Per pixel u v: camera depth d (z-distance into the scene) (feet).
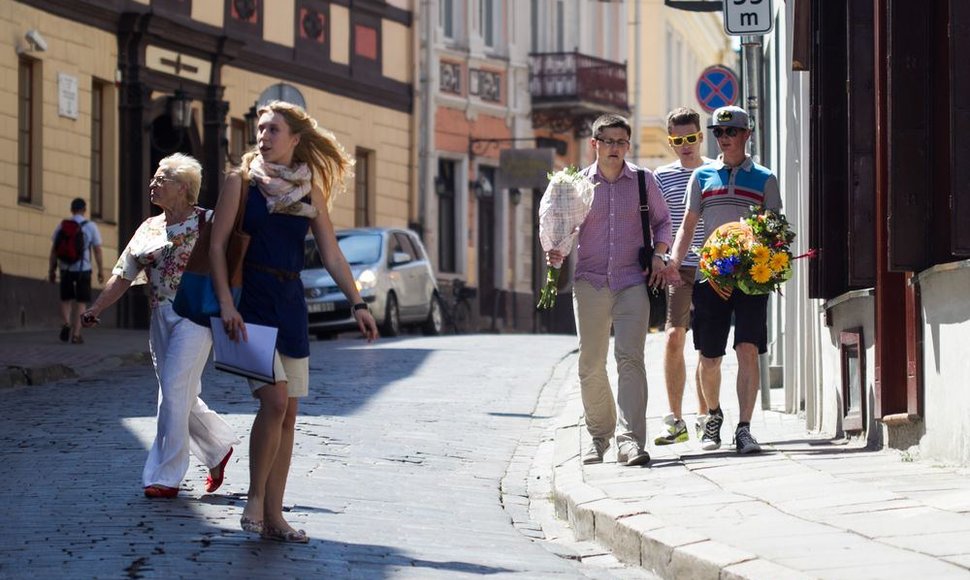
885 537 34.45
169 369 44.65
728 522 37.65
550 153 192.75
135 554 35.81
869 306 51.37
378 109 174.50
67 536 38.24
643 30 246.88
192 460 51.49
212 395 73.10
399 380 82.02
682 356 53.98
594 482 45.88
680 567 34.76
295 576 34.04
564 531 43.80
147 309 133.80
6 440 57.26
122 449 54.60
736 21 66.74
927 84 45.93
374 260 127.75
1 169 119.34
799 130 64.95
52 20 126.11
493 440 62.13
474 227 194.18
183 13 142.82
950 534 34.37
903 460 46.88
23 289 120.88
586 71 205.16
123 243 134.62
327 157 38.04
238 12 151.53
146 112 135.95
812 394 58.44
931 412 46.14
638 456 48.75
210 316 36.96
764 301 51.52
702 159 56.24
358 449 57.47
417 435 62.03
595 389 50.85
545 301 50.49
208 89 145.59
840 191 54.19
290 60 159.53
